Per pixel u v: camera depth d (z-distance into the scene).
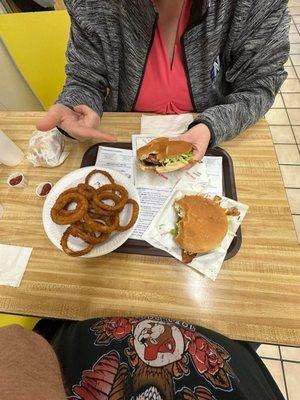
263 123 0.86
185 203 0.68
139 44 0.85
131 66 0.91
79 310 0.61
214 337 0.54
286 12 0.78
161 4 0.78
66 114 0.79
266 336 0.55
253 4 0.73
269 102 0.85
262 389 0.52
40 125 0.75
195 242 0.62
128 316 0.59
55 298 0.63
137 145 0.81
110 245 0.63
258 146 0.81
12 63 1.41
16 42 1.18
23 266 0.67
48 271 0.66
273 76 0.84
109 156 0.83
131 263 0.66
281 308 0.58
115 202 0.68
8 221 0.75
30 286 0.65
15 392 0.21
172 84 0.94
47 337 0.67
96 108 0.90
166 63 0.90
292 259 0.63
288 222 0.68
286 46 0.79
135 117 0.91
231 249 0.65
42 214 0.70
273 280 0.61
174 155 0.73
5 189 0.80
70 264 0.67
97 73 0.95
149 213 0.72
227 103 0.86
